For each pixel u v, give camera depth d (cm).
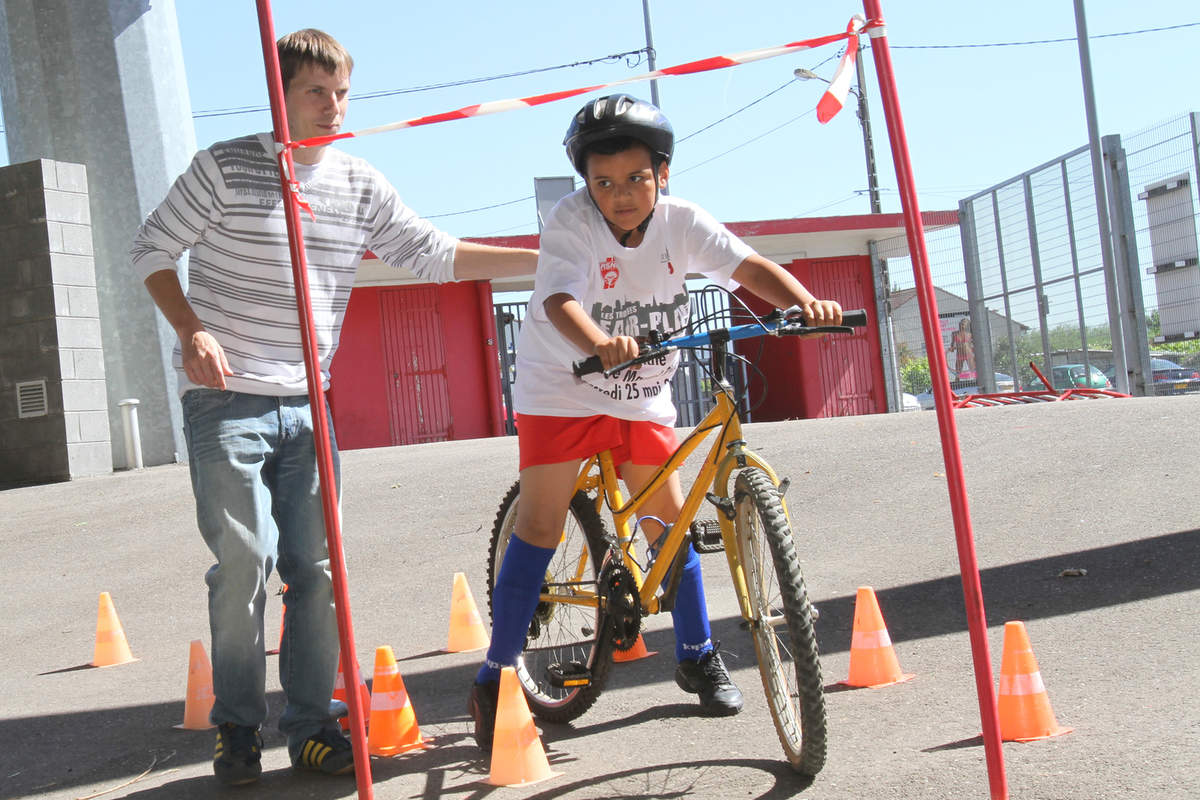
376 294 1988
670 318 365
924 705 341
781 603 298
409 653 501
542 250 344
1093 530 557
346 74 345
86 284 1327
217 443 328
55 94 1423
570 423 351
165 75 1473
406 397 1994
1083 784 261
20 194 1298
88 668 534
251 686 331
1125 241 1395
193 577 747
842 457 873
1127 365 1398
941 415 239
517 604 353
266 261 336
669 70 271
